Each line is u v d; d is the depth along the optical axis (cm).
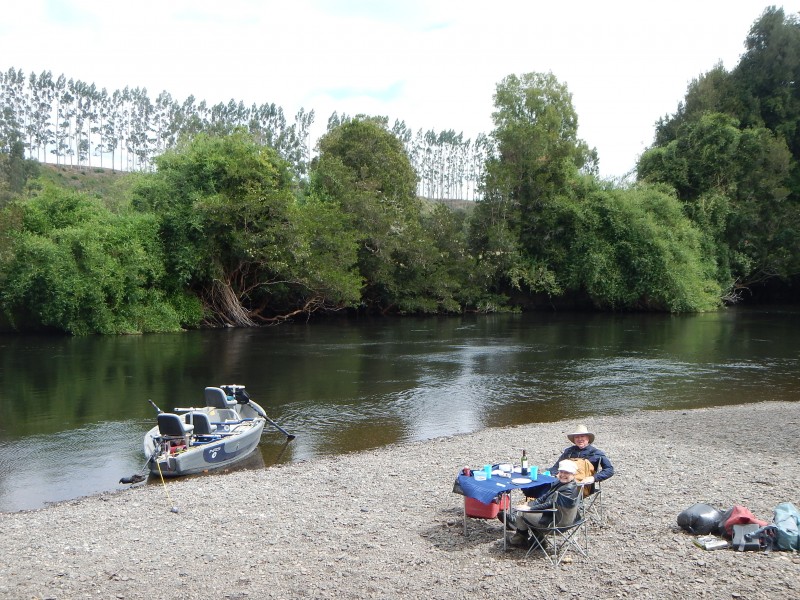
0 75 14512
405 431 1794
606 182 6419
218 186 4497
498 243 5919
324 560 865
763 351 3359
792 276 7081
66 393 2234
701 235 6166
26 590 790
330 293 4766
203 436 1484
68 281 3766
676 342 3744
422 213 6725
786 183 6931
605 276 5866
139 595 772
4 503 1226
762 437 1583
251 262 4503
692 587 747
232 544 931
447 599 746
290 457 1547
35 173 10344
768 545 850
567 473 843
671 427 1722
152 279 4272
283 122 14988
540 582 779
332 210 4922
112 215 4216
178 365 2847
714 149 6462
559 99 6781
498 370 2777
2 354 3138
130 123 15350
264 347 3488
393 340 3844
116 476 1396
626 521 977
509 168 6181
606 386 2439
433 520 1016
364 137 5928
